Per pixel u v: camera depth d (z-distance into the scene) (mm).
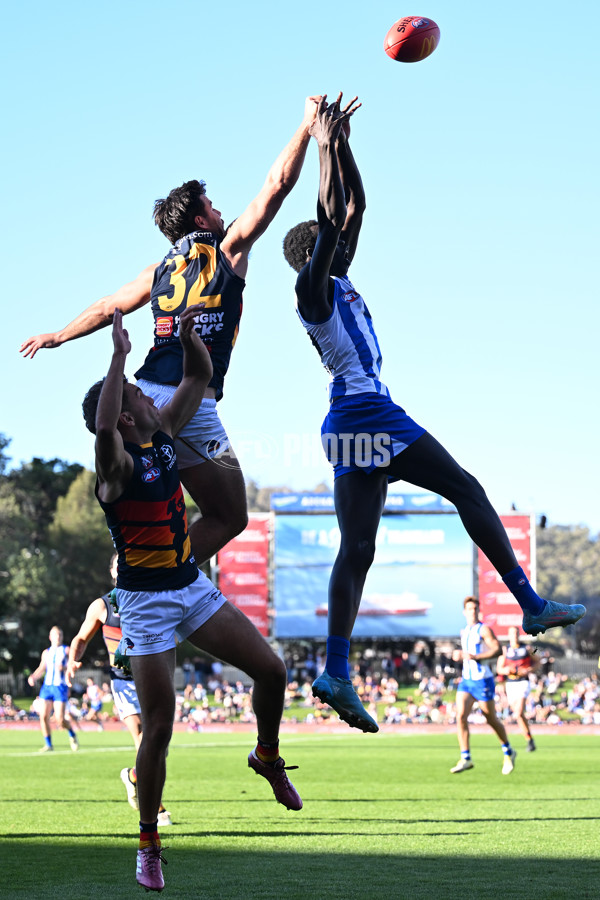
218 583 43375
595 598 174625
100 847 7426
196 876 6176
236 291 6105
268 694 5672
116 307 6605
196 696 44188
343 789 12000
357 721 5426
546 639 89750
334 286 5664
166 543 5457
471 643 14586
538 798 10891
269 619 43750
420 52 5668
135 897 5523
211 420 6047
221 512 6215
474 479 5457
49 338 6715
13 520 63625
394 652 54062
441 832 8117
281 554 43750
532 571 41250
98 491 5473
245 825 8602
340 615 5449
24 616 62781
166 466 5496
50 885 5926
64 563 69875
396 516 44312
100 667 62875
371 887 5781
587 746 22594
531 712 34469
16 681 56438
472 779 13516
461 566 43812
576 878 6059
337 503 5656
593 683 42250
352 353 5590
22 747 22422
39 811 9633
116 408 5238
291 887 5793
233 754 19688
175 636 5590
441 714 36688
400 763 16766
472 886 5801
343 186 5656
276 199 5883
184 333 5566
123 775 9445
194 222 6164
